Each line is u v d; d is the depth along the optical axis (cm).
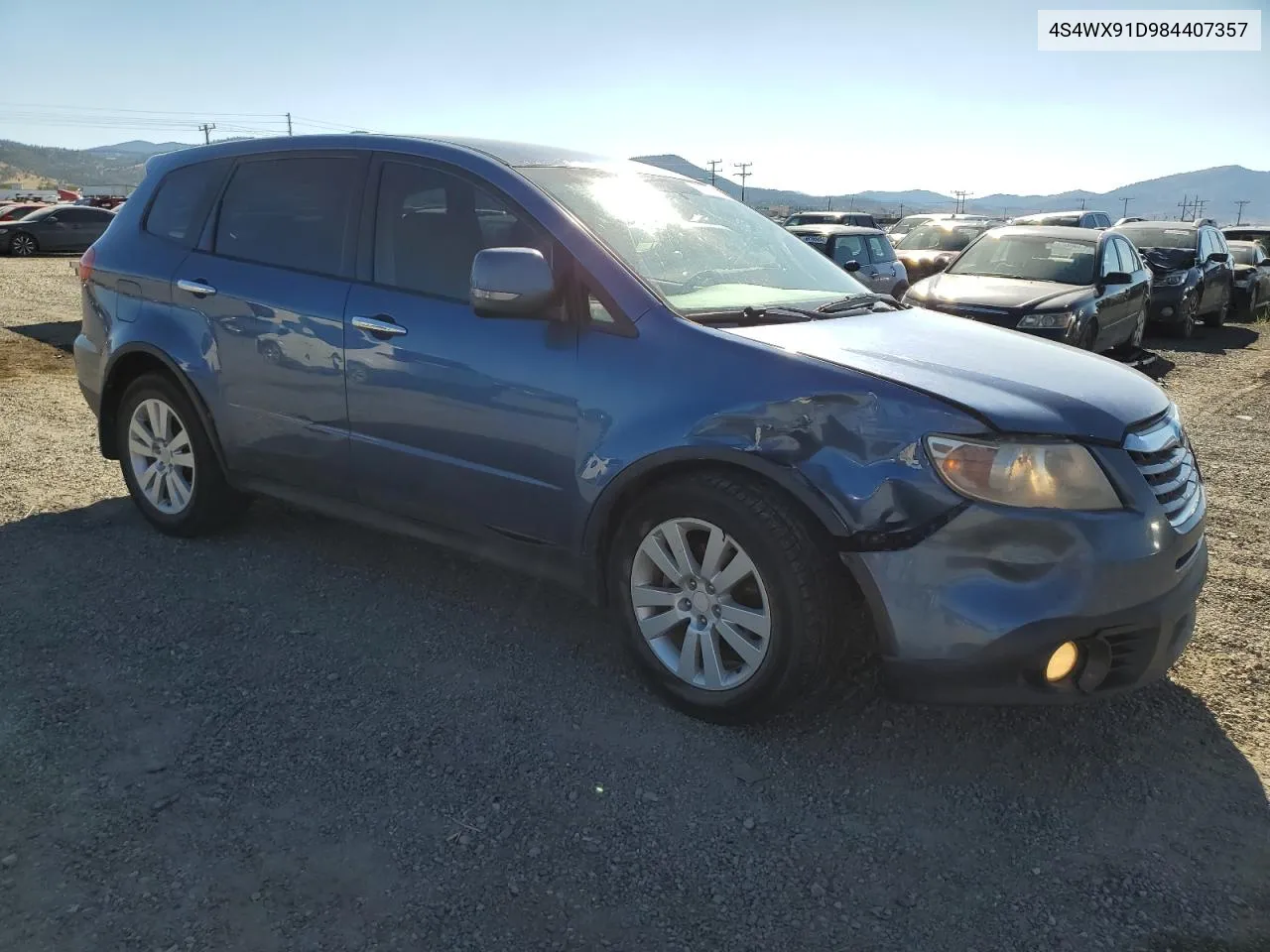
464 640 366
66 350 978
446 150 370
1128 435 280
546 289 309
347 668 341
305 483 404
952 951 221
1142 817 271
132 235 462
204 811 261
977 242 1141
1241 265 1722
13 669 331
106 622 369
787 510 285
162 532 462
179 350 429
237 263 416
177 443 449
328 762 285
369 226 379
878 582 274
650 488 315
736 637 299
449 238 358
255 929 220
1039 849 257
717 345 300
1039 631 264
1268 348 1307
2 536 454
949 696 277
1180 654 296
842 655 296
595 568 329
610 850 251
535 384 324
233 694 321
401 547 454
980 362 308
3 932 215
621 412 308
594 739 302
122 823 254
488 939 220
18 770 276
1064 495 267
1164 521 280
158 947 213
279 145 420
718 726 309
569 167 377
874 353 303
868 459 274
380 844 251
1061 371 310
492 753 293
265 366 399
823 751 299
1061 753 302
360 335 367
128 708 310
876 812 271
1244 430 751
